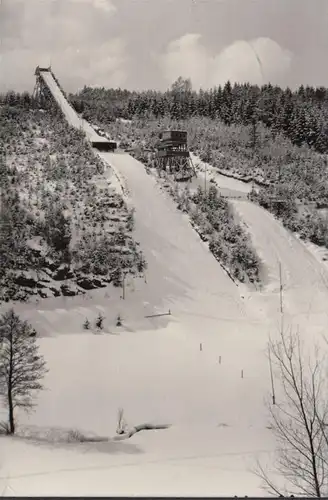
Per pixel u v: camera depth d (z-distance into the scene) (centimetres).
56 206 6569
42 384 3819
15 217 6119
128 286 6094
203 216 7488
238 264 6731
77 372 4141
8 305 5419
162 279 6316
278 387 3681
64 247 6034
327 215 7731
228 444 2600
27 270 5772
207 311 5922
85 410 3431
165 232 7056
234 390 3747
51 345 4797
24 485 1842
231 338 5131
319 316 5562
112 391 3775
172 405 3556
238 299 6191
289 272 6656
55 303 5641
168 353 4712
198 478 1930
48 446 2616
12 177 7019
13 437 2780
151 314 5741
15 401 3331
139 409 3453
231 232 7206
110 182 7694
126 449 2655
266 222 7519
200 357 4588
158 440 2877
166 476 1988
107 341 5012
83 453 2502
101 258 6197
